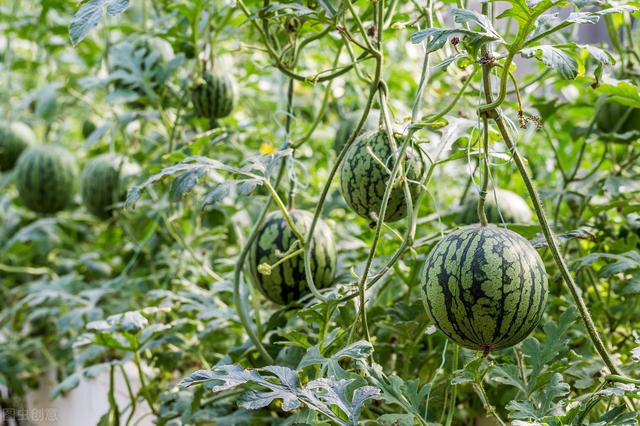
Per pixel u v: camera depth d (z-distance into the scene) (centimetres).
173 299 291
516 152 173
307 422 187
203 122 332
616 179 271
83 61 454
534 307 166
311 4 243
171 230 333
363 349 183
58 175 446
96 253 422
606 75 240
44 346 448
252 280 256
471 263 164
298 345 214
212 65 316
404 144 192
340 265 274
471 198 283
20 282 510
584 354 242
